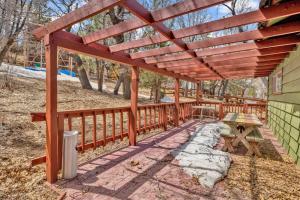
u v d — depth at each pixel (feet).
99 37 11.16
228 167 12.78
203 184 10.28
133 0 8.38
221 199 9.10
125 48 13.33
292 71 16.72
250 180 11.10
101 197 8.98
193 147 16.10
